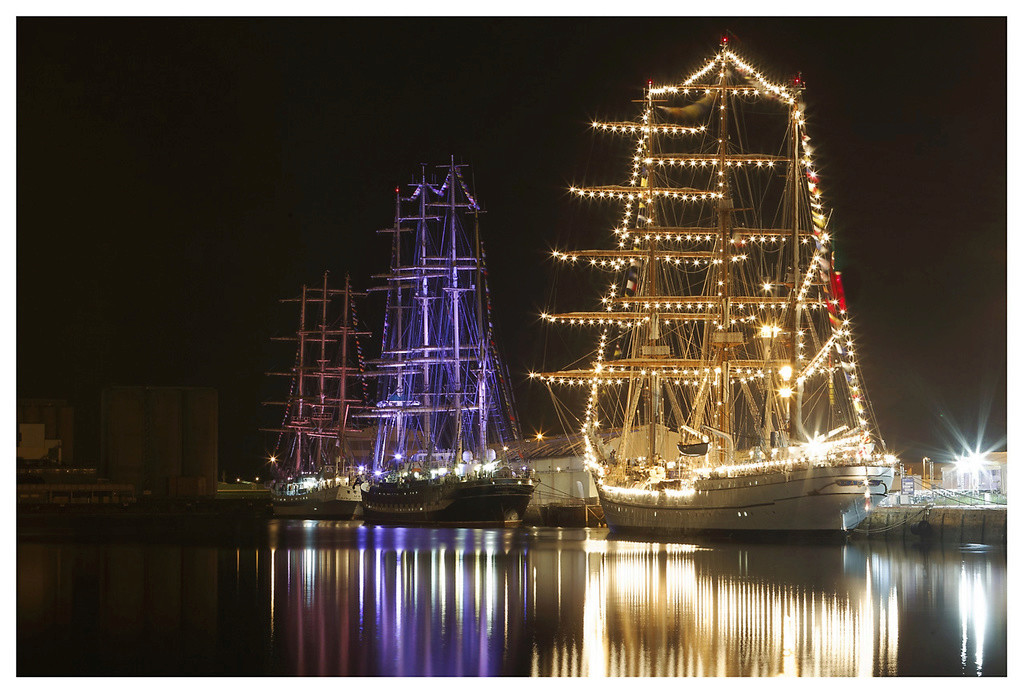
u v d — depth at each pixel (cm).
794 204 12469
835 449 11806
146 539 15062
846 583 8900
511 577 9550
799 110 12550
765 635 6944
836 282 11725
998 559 10506
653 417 14212
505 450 17925
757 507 12081
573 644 6738
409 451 19800
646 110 14138
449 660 6369
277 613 7919
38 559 11838
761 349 13862
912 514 12538
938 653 6450
